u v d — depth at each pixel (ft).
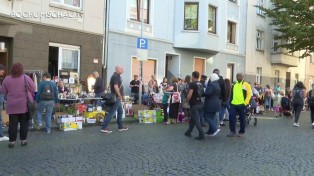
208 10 76.02
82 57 56.44
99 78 49.47
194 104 35.96
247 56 97.45
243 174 22.62
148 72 68.90
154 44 69.31
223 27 85.92
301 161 26.89
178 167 23.94
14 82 28.78
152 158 26.37
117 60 62.18
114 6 61.41
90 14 57.47
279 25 94.27
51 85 37.19
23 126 29.50
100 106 46.70
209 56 82.64
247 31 97.25
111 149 29.22
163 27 71.56
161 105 52.13
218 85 37.58
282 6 90.68
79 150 28.50
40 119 37.76
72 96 44.75
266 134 40.88
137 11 66.18
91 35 57.72
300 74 125.18
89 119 43.57
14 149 28.27
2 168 22.59
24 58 48.26
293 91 52.01
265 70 106.22
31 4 48.65
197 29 74.43
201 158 26.86
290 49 95.45
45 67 50.96
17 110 28.66
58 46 53.21
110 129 40.75
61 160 25.03
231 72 92.68
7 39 47.26
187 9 74.95
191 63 78.13
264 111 79.15
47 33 51.11
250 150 30.60
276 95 83.51
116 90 38.17
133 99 59.00
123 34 63.05
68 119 39.45
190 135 37.14
